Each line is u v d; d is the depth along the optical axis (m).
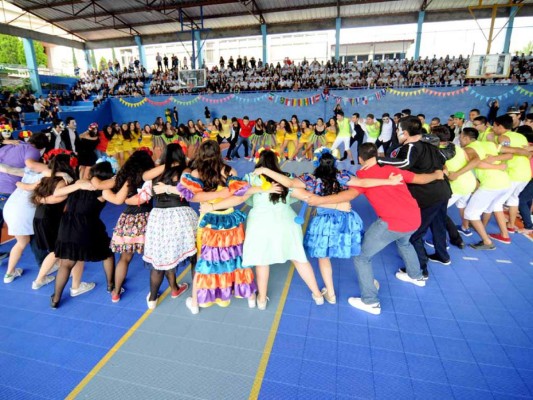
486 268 3.99
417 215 2.98
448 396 2.31
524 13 16.58
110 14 18.41
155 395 2.34
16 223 3.61
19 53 38.97
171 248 2.96
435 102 15.74
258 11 18.02
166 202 3.01
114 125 9.73
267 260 2.94
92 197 3.20
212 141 2.82
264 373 2.51
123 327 3.04
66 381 2.47
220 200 2.85
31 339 2.90
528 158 4.57
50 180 3.34
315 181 2.85
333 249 3.01
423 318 3.12
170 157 2.95
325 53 27.89
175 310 3.28
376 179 2.83
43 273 3.64
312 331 2.96
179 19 18.70
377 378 2.46
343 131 9.84
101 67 29.41
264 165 2.81
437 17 17.72
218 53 30.09
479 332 2.93
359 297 3.40
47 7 17.47
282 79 18.31
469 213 4.39
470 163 3.90
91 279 3.88
